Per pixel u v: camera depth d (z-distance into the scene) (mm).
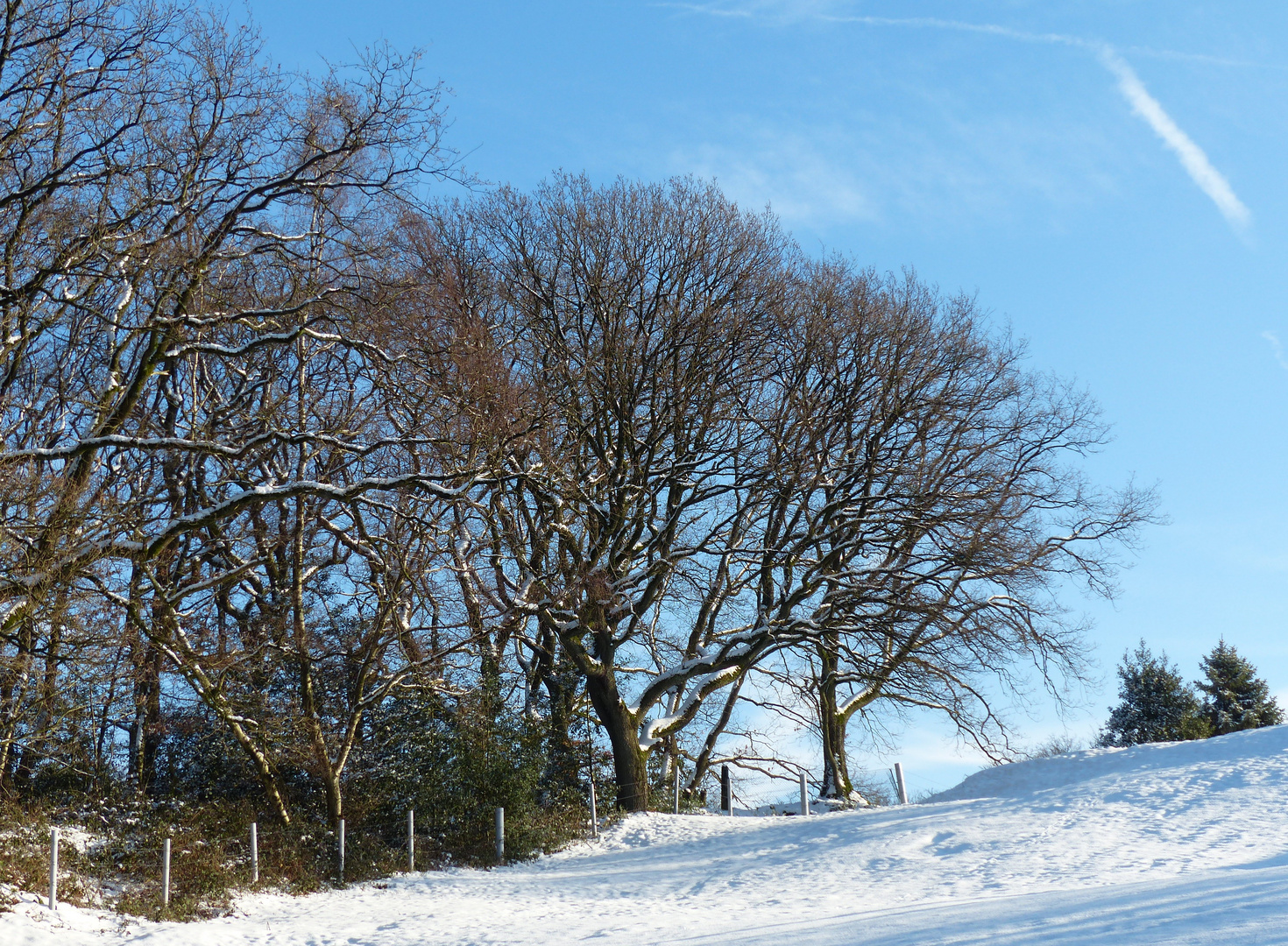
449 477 20203
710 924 13750
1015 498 28734
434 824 25391
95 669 18953
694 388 28891
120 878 18594
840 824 23156
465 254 29016
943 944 9078
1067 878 14375
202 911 17406
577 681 30406
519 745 27797
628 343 28844
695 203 30188
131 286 18766
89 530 18219
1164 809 18797
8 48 17406
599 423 29234
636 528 29750
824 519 29625
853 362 29500
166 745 26062
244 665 23766
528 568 26594
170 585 22703
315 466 25078
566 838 26109
